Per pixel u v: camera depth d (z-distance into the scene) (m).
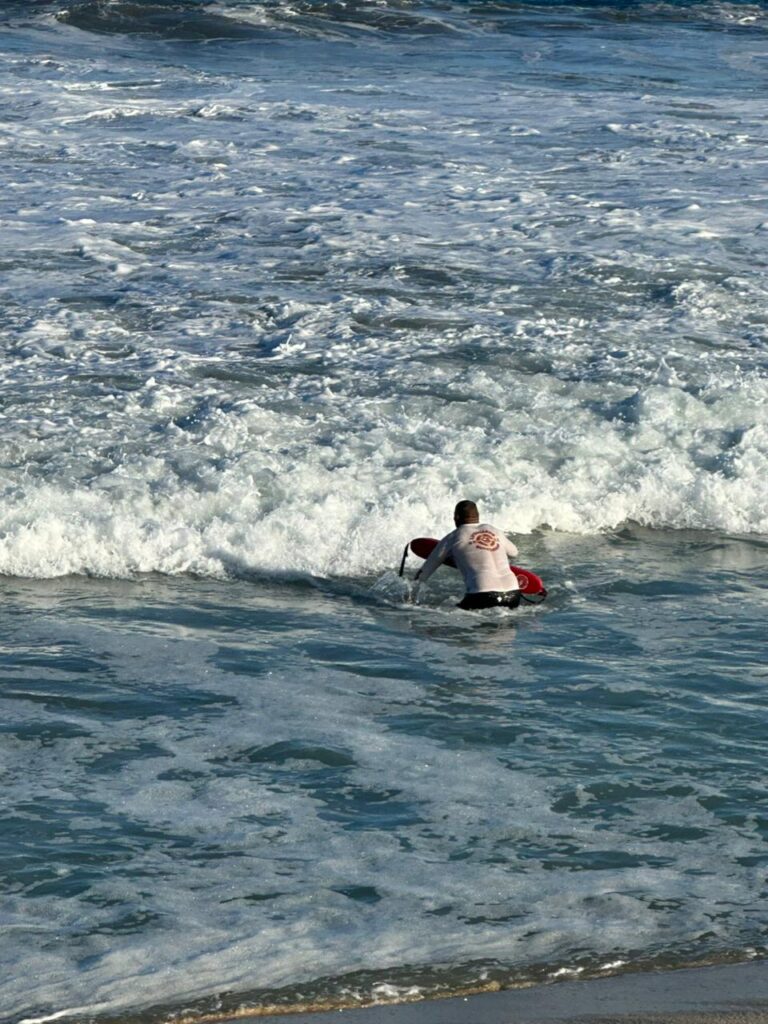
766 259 46.66
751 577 27.16
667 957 14.12
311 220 51.19
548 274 44.97
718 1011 12.96
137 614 24.94
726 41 98.50
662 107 73.19
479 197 54.50
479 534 25.88
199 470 30.20
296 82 80.00
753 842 16.72
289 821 17.16
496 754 19.20
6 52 88.38
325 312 41.22
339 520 28.56
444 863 16.11
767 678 22.11
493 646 23.53
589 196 54.62
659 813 17.45
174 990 13.48
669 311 41.62
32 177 57.31
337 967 13.90
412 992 13.48
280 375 36.28
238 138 64.75
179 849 16.41
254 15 102.12
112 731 19.86
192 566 27.27
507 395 35.00
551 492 30.41
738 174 58.38
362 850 16.41
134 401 34.28
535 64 87.69
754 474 31.28
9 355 37.38
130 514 28.58
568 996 13.34
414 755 19.14
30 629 24.03
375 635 24.08
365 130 66.50
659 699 21.20
